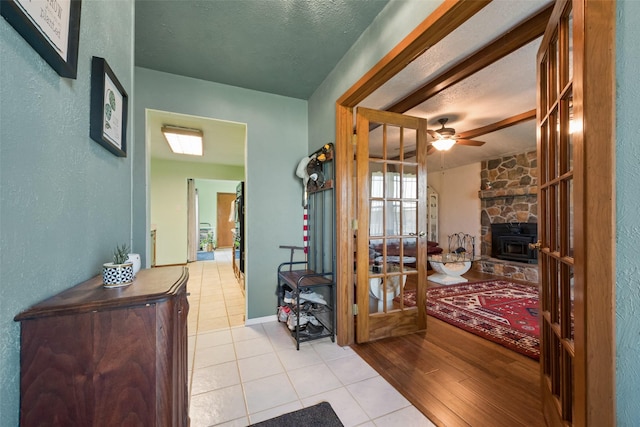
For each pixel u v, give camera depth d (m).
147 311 0.76
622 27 0.76
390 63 1.74
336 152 2.42
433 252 5.80
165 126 3.58
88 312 0.70
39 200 0.70
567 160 1.14
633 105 0.74
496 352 2.18
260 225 2.92
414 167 2.66
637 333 0.74
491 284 4.36
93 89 1.01
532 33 1.66
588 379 0.83
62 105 0.81
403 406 1.56
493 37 1.79
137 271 1.12
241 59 2.36
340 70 2.38
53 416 0.67
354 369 1.95
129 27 1.52
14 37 0.59
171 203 6.23
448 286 4.24
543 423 1.42
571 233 1.13
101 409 0.71
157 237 6.13
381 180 2.53
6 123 0.57
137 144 2.46
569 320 1.14
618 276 0.77
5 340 0.59
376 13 1.84
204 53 2.27
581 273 0.86
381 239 2.48
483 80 2.77
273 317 2.94
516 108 3.46
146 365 0.76
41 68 0.70
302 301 2.49
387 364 2.01
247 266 2.85
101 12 1.10
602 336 0.80
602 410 0.80
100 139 1.02
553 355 1.29
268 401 1.61
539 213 1.48
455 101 3.27
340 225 2.36
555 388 1.27
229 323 2.86
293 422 1.44
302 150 3.14
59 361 0.68
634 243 0.74
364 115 2.41
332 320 2.46
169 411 0.78
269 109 2.99
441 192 6.68
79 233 0.92
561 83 1.14
